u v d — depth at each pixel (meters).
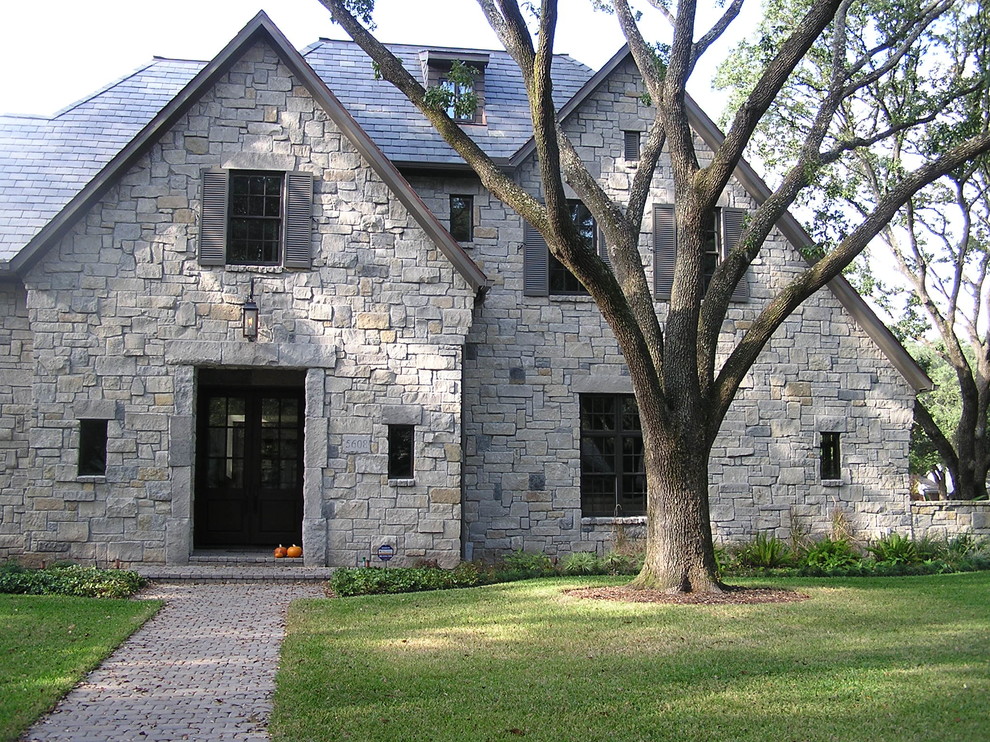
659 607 11.90
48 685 8.30
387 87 19.55
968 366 24.72
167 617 11.73
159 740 7.07
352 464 15.81
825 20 12.27
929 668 8.94
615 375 18.11
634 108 18.83
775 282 18.89
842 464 18.92
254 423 18.11
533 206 12.45
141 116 18.80
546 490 17.69
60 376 15.34
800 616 11.47
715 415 13.22
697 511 13.01
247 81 16.06
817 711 7.67
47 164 17.42
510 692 8.24
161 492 15.38
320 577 14.87
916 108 15.90
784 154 22.41
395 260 16.16
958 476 25.05
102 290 15.49
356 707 7.83
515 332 17.92
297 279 15.91
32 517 15.16
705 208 13.02
